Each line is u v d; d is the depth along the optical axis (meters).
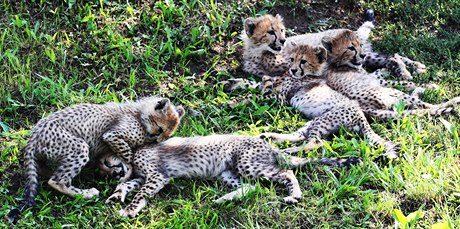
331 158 9.77
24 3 12.05
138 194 9.13
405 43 12.49
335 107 10.67
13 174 9.50
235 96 11.32
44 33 11.71
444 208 8.98
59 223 8.74
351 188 9.25
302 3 13.09
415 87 11.45
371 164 9.68
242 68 11.94
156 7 12.34
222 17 12.46
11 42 11.45
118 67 11.41
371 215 9.02
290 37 12.19
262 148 9.66
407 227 8.47
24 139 9.99
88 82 11.15
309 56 11.37
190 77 11.43
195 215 8.91
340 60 11.77
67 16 11.95
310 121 10.59
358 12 13.25
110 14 12.15
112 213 8.92
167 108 9.77
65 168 9.14
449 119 10.67
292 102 11.20
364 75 11.39
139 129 9.71
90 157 9.73
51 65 11.27
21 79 10.90
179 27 12.12
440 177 9.30
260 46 11.86
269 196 9.18
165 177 9.42
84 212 8.98
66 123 9.30
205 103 11.06
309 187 9.45
